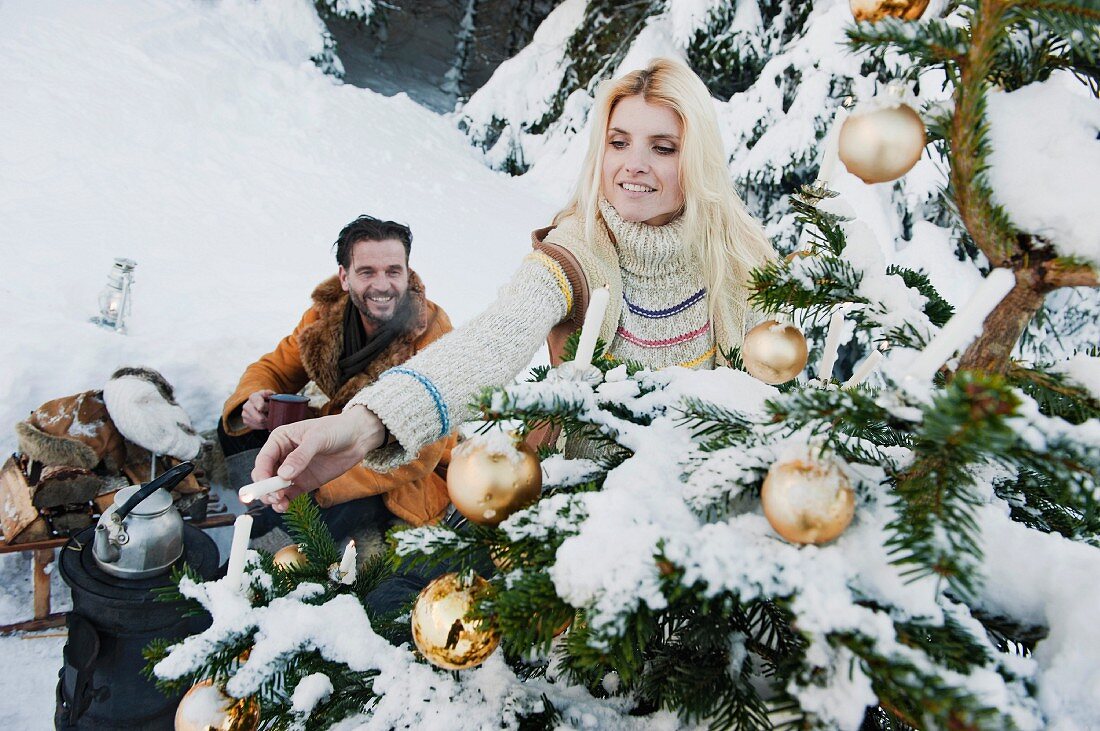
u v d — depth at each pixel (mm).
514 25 11008
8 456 2691
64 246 4066
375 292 2432
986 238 537
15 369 2840
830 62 4773
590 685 769
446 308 4938
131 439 2350
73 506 2287
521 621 545
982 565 572
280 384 2684
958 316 515
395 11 10641
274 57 8125
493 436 654
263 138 6605
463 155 8273
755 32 5840
